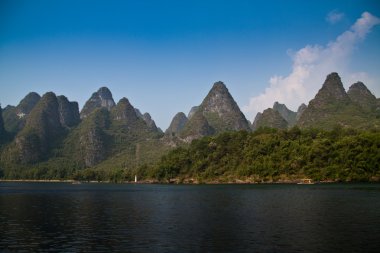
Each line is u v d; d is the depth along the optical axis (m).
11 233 39.38
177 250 31.36
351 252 30.08
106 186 165.75
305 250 30.77
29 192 115.62
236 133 185.62
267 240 34.34
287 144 156.88
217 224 43.19
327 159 141.12
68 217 51.47
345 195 78.31
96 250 31.80
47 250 32.00
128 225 43.75
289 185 126.44
